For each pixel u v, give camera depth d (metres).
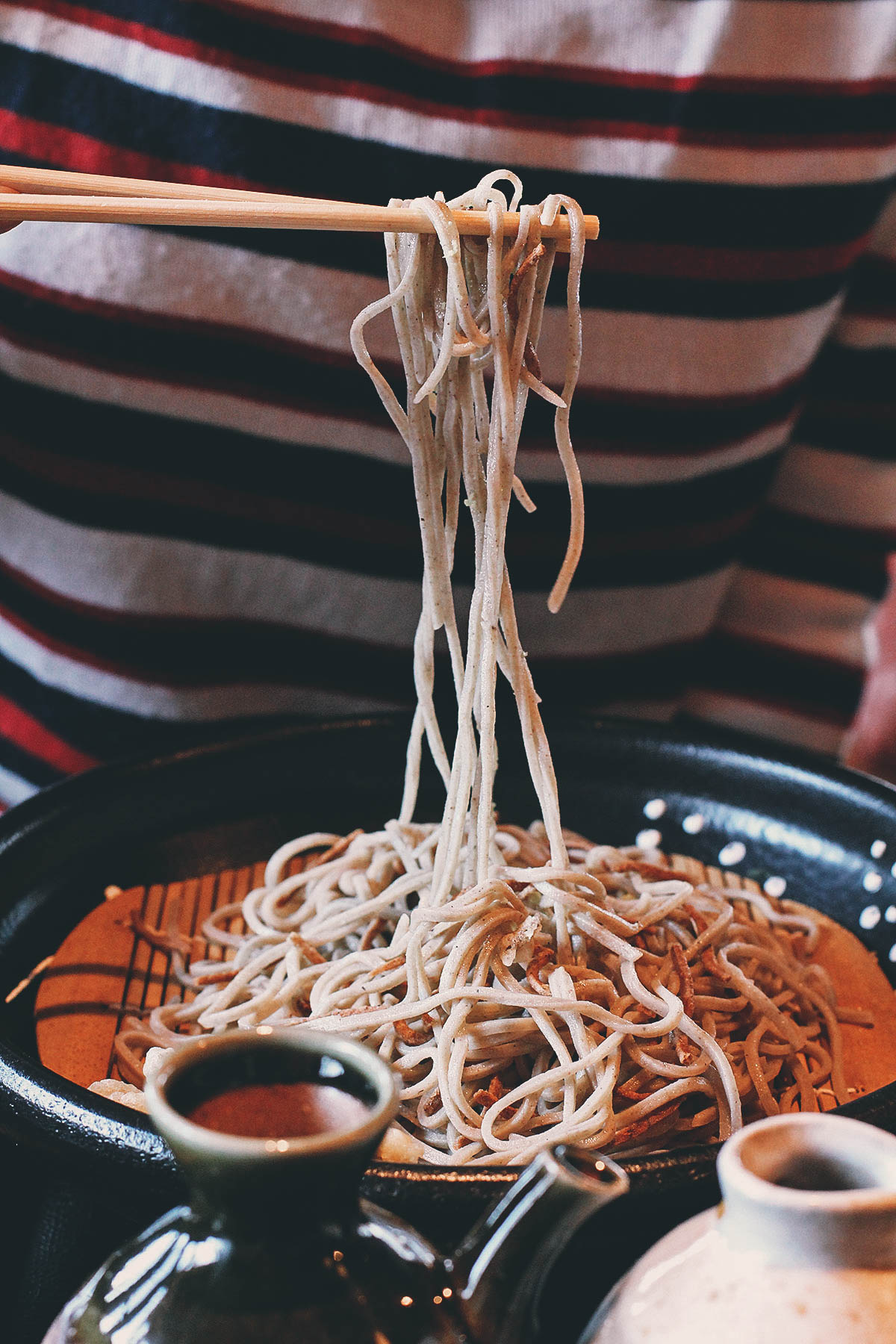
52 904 0.73
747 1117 0.64
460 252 0.58
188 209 0.55
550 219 0.58
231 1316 0.45
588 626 1.06
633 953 0.64
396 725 0.89
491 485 0.60
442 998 0.62
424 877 0.69
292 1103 0.47
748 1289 0.44
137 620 0.97
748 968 0.69
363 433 0.93
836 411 1.12
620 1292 0.47
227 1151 0.44
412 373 0.62
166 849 0.80
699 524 1.05
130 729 1.01
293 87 0.86
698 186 0.90
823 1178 0.46
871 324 1.08
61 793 0.78
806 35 0.89
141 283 0.87
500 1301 0.47
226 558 0.97
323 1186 0.44
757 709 1.23
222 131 0.87
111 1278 0.46
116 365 0.90
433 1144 0.62
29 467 0.94
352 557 0.99
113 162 0.88
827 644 1.20
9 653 1.01
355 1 0.84
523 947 0.64
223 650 1.03
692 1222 0.47
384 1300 0.45
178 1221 0.47
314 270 0.88
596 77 0.88
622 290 0.92
